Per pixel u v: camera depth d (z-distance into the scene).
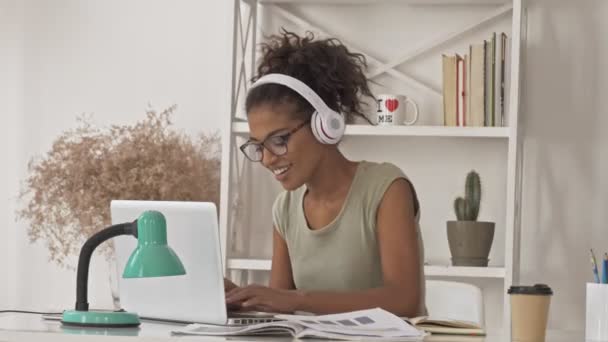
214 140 3.62
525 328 1.69
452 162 3.52
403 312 2.06
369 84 3.55
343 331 1.54
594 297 1.81
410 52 3.49
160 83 3.69
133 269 1.62
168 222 1.84
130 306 1.96
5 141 3.76
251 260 3.27
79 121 3.73
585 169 3.44
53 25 3.76
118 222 1.94
